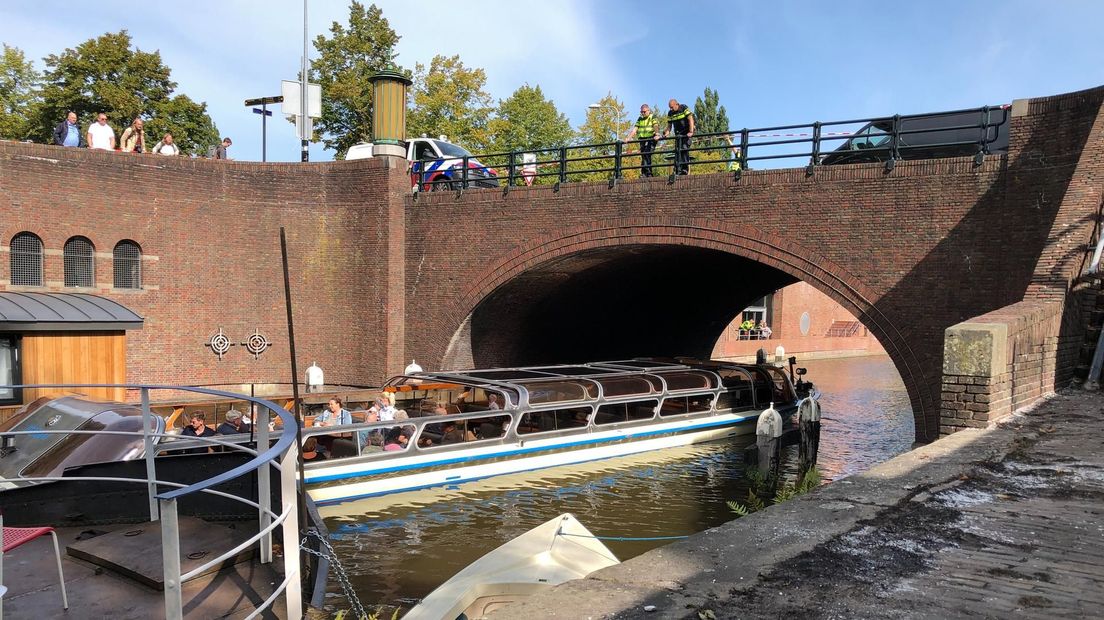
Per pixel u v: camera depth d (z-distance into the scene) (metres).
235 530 5.49
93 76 36.34
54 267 18.91
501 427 15.27
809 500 5.18
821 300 55.09
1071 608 3.51
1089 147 11.12
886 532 4.51
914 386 14.73
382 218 21.11
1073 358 10.42
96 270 19.48
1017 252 13.63
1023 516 4.86
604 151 41.78
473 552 10.93
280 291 21.59
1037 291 10.03
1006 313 8.72
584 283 23.11
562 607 3.36
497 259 19.89
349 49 38.88
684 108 17.86
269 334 21.53
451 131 39.19
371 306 21.38
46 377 16.03
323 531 6.20
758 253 16.38
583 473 15.66
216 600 4.53
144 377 20.12
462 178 20.88
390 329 21.11
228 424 13.02
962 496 5.29
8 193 18.27
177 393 20.42
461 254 20.47
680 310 29.41
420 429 13.68
